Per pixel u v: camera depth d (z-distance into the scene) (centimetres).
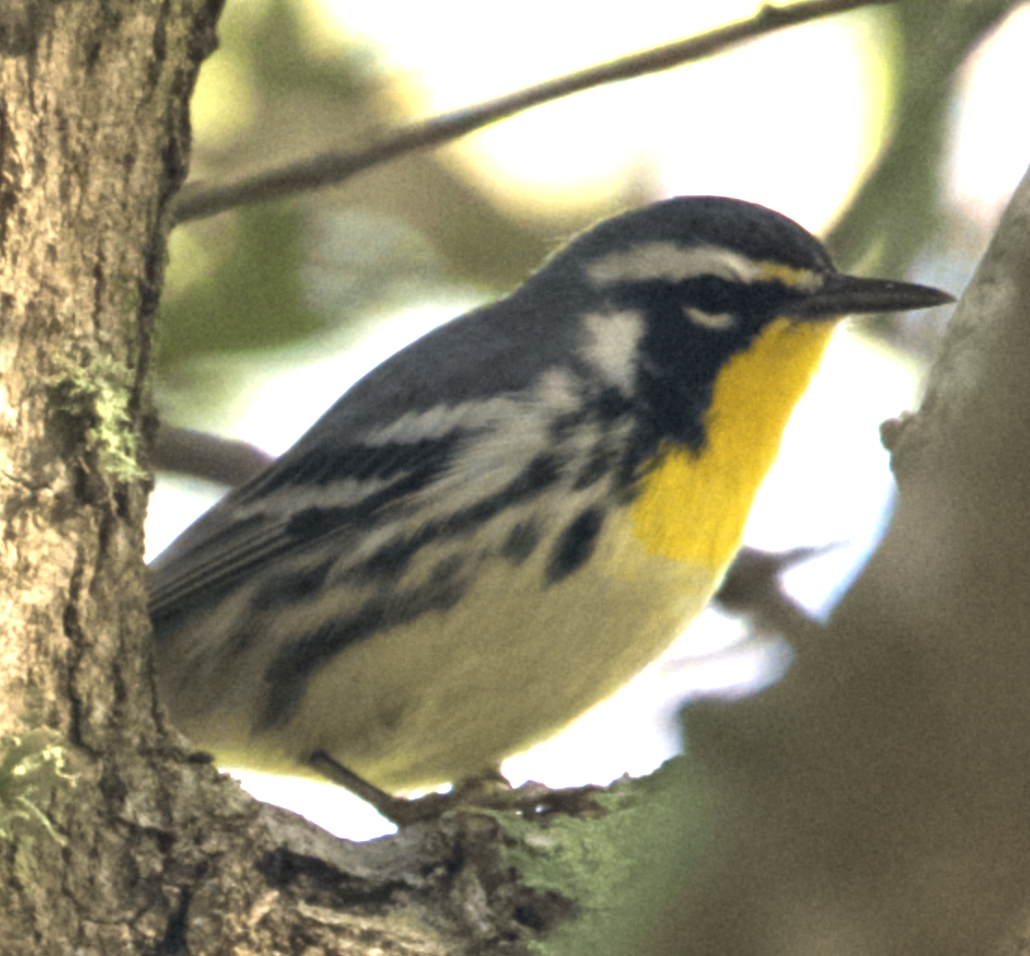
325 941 758
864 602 397
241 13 1382
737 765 407
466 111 1130
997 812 386
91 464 741
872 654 394
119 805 738
